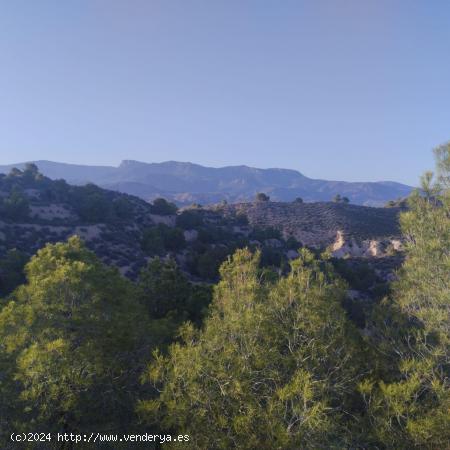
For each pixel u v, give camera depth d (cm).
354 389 1138
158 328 1691
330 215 13425
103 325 1422
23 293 1489
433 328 1205
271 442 932
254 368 1062
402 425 1050
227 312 1205
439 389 1017
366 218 13275
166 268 2948
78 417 1266
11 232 6475
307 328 1137
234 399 1016
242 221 11369
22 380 1180
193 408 1035
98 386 1355
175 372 1027
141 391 1446
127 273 5925
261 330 1109
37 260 1591
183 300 2731
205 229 9212
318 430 895
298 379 951
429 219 1351
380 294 5256
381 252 10131
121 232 7900
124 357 1487
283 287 1225
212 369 1027
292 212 13988
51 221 7469
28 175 11144
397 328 1341
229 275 1366
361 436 1031
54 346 1130
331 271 1312
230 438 977
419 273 1295
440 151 1390
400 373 1249
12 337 1264
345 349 1182
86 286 1397
